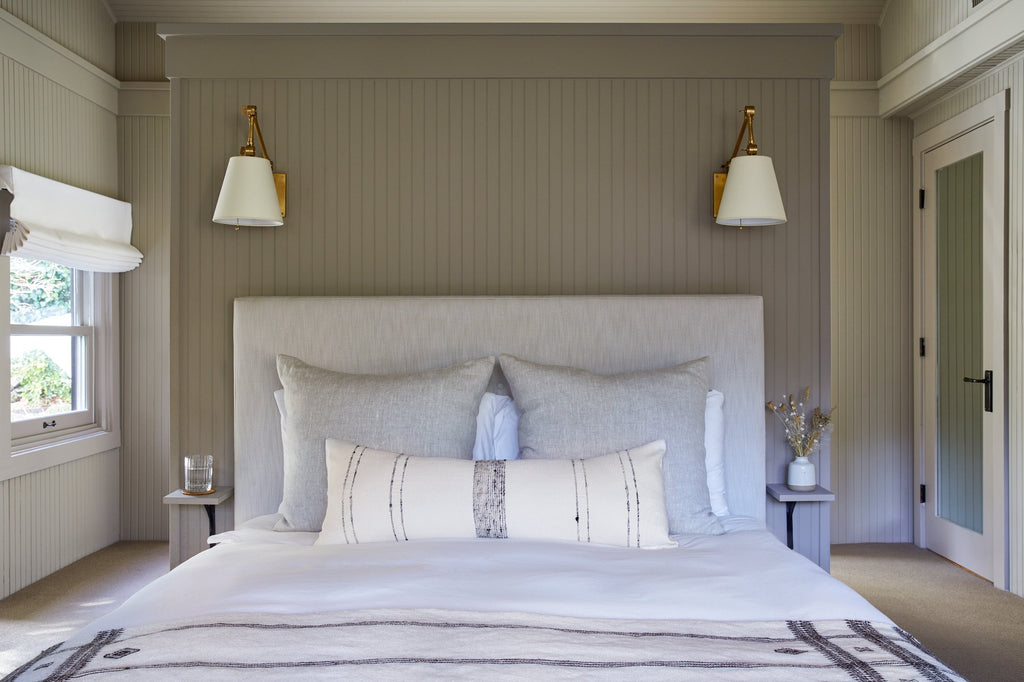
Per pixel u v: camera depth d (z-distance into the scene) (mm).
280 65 3168
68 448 4434
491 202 3193
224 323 3184
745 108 3039
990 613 3680
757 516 3072
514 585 1969
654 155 3195
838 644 1616
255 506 3059
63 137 4402
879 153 4965
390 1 4555
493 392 3039
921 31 4426
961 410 4473
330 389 2754
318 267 3189
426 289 3195
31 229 3930
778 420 3215
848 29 4922
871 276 4980
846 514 5000
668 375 2770
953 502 4574
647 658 1514
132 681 1433
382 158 3189
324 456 2670
